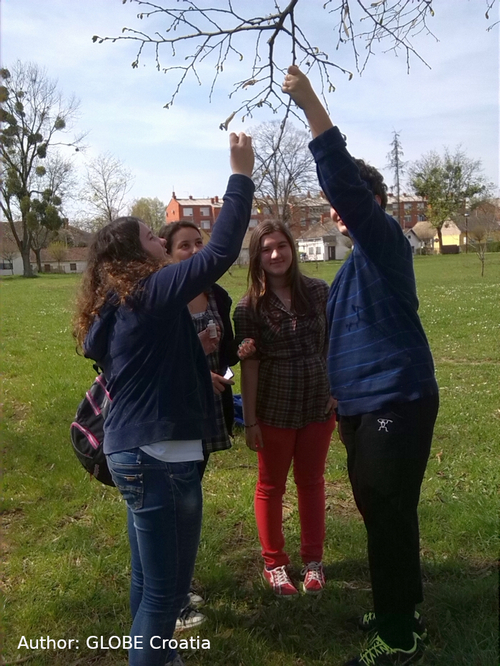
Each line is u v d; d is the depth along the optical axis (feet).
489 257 160.66
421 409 7.92
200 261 6.87
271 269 9.86
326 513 13.08
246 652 8.82
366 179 8.29
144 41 9.57
